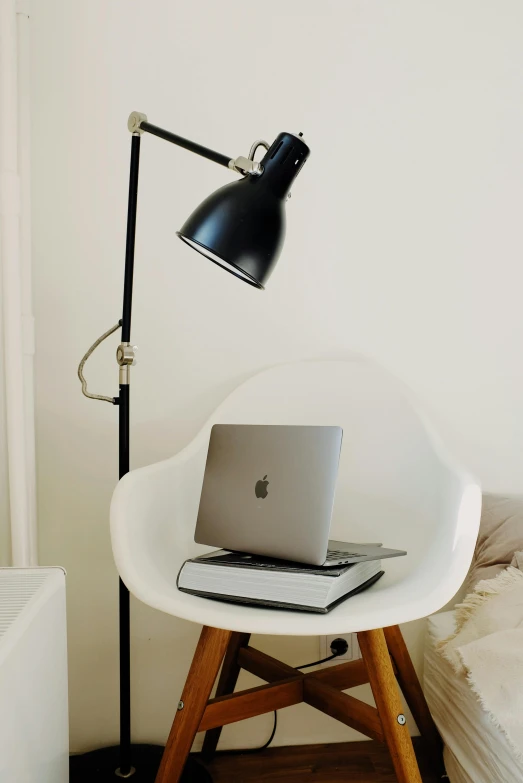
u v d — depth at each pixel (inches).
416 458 42.8
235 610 29.9
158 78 49.9
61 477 48.1
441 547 33.3
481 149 52.8
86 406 48.4
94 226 48.8
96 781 40.3
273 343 50.6
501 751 31.4
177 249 49.7
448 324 51.9
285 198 35.2
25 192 45.8
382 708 31.3
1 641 24.1
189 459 42.9
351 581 32.4
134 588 29.9
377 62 52.2
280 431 36.4
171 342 49.6
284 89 51.2
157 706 48.4
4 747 22.9
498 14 53.4
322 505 33.0
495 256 52.5
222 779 44.1
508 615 35.8
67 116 48.7
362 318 51.3
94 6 49.1
